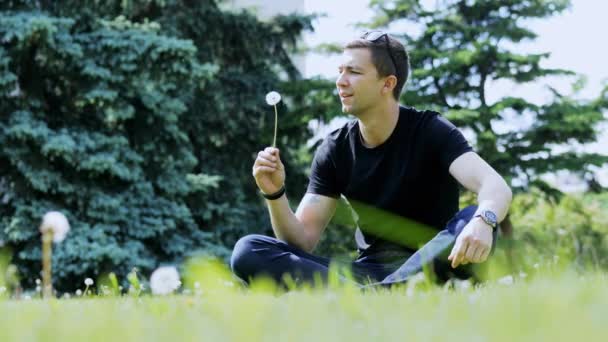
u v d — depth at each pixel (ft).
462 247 7.33
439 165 9.09
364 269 8.90
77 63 34.60
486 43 47.91
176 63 35.99
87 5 36.14
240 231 42.14
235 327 2.64
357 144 9.46
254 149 46.03
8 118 34.40
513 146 49.24
